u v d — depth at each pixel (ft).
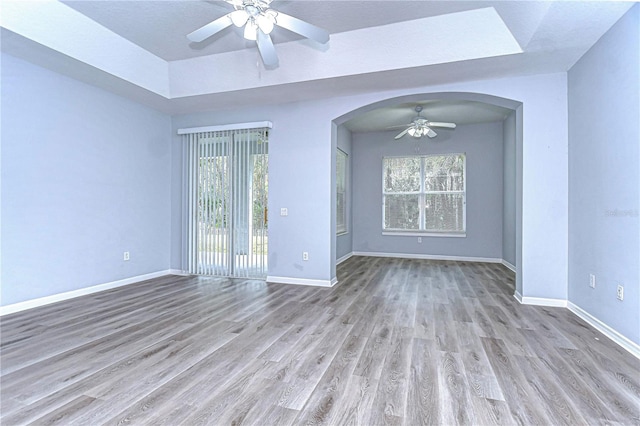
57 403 5.61
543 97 11.32
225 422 5.12
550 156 11.24
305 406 5.55
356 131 23.12
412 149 22.63
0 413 5.32
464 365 6.99
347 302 11.82
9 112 10.34
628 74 7.73
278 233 15.10
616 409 5.45
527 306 11.25
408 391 5.99
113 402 5.64
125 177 14.46
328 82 12.44
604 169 8.79
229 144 15.90
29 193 10.89
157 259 16.22
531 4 8.02
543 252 11.36
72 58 10.55
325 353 7.59
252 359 7.29
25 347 7.88
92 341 8.26
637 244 7.45
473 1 9.36
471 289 13.75
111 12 10.18
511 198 18.31
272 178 15.19
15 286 10.55
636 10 7.40
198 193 16.49
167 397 5.81
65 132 11.99
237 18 8.05
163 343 8.16
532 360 7.22
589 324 9.43
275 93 13.69
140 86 13.08
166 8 9.96
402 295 12.79
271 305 11.45
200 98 14.39
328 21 10.52
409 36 10.65
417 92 12.89
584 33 8.71
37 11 9.28
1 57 10.12
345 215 22.27
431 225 22.33
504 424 5.08
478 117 19.56
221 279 15.61
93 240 13.05
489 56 10.07
